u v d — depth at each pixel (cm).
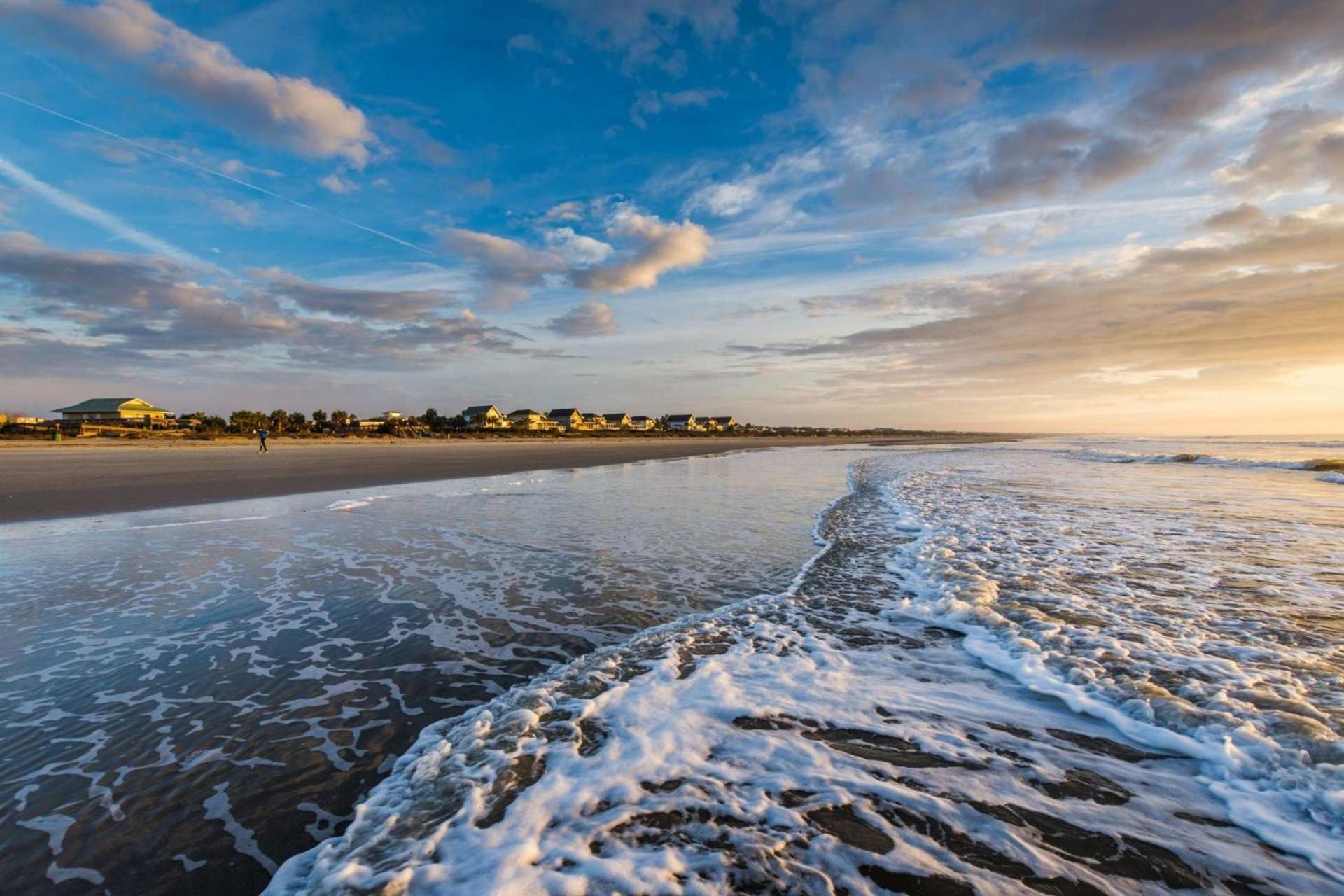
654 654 578
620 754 386
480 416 11538
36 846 315
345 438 6906
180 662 569
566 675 532
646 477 2753
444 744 411
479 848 295
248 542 1120
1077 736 402
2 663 561
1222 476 2536
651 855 285
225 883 290
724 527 1333
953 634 635
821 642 609
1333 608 670
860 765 366
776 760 373
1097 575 824
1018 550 1001
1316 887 258
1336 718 398
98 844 317
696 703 464
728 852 285
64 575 875
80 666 557
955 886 259
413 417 11262
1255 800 322
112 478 2195
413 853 294
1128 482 2267
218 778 381
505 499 1834
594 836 301
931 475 2733
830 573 914
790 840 293
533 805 331
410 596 791
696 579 888
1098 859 277
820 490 2139
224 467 2778
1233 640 566
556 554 1048
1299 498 1725
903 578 884
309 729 445
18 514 1408
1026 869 270
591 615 721
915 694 475
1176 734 393
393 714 470
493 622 695
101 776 380
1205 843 288
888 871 270
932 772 357
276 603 755
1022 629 604
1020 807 320
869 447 8169
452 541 1155
